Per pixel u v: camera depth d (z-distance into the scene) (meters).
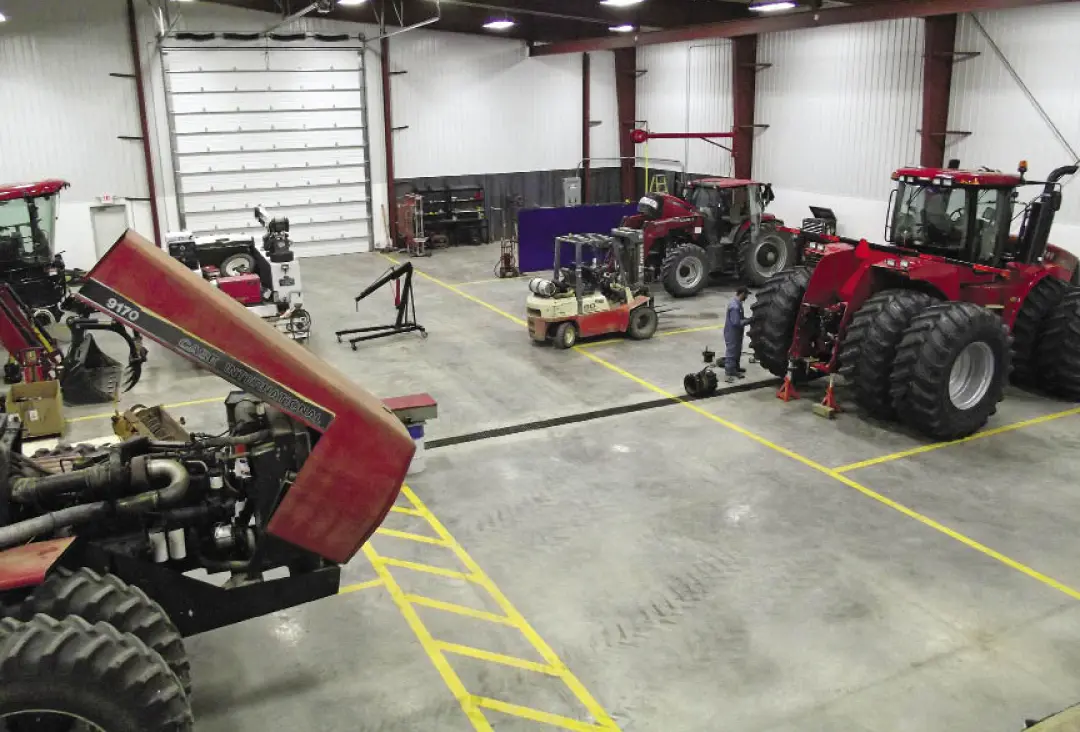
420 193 20.80
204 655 5.45
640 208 16.12
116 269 3.92
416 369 11.27
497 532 6.99
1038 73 13.44
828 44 16.91
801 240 16.02
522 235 16.98
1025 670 5.23
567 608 5.93
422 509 7.39
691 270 15.32
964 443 8.69
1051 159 13.49
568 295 12.20
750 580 6.24
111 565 4.31
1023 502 7.38
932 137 14.88
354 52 19.75
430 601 6.02
